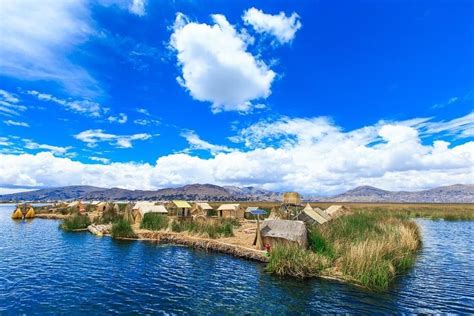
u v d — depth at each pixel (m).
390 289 18.88
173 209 66.62
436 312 15.55
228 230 37.38
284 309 16.05
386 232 28.59
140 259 28.47
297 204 48.44
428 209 98.94
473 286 19.55
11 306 16.88
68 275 23.11
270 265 22.83
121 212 67.00
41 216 80.88
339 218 35.66
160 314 15.72
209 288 19.72
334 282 20.06
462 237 42.09
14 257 29.50
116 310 16.31
